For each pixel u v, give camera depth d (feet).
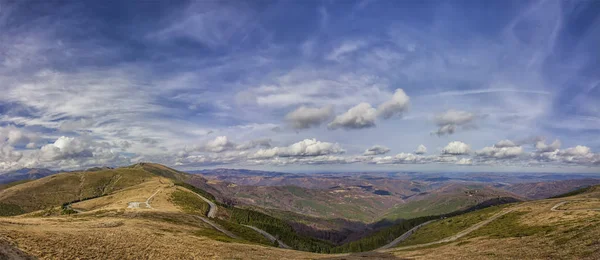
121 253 176.35
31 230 184.14
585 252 204.23
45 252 148.15
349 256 322.34
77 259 151.33
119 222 332.19
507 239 337.72
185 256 197.98
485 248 303.07
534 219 492.95
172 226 398.62
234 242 360.28
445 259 265.95
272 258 252.83
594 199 653.30
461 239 495.82
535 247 256.52
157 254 189.37
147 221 395.75
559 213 474.49
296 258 271.08
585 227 281.74
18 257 130.62
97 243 185.06
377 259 293.43
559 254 215.51
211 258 207.82
